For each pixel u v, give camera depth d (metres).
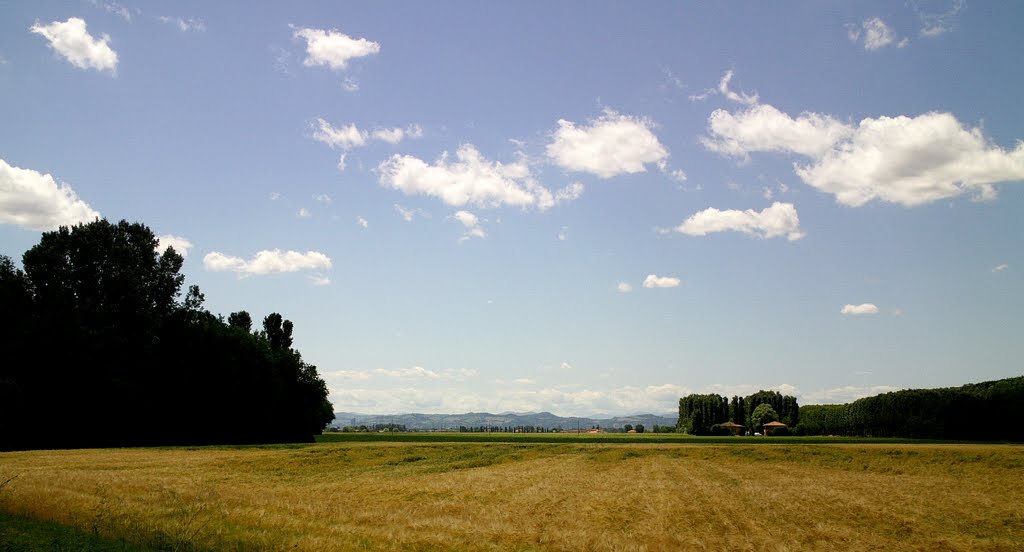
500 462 62.22
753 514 30.25
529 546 20.66
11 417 66.19
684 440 97.06
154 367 82.00
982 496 38.34
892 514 31.08
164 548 18.12
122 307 79.69
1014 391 93.81
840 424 131.12
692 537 24.22
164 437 84.94
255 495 27.89
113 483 29.36
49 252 74.62
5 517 20.39
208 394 89.62
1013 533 27.41
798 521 28.66
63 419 72.81
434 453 67.62
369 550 18.38
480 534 21.95
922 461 60.91
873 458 63.62
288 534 19.64
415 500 32.53
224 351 91.31
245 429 95.31
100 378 73.56
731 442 88.69
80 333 71.94
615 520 27.66
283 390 102.44
